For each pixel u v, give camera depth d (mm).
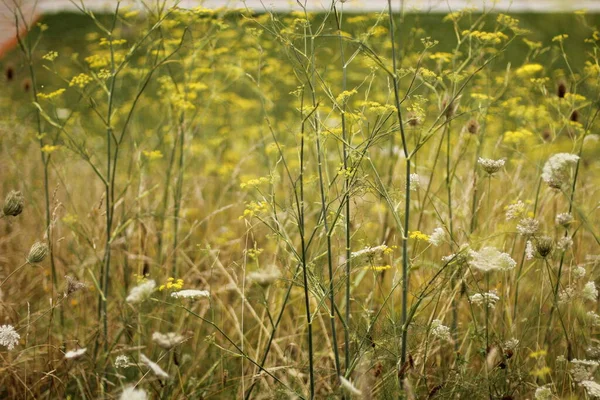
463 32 3336
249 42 4676
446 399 2785
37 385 3135
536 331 3246
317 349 3424
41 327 3500
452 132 4438
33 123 5445
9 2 3842
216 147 5477
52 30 10625
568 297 2781
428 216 3895
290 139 5496
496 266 2447
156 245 4059
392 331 2727
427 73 2730
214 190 5043
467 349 3090
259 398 2971
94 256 3752
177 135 3947
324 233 2936
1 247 4316
